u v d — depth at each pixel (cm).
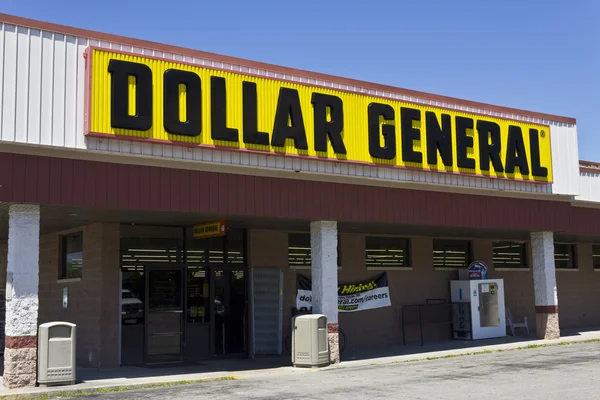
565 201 2298
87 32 1418
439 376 1447
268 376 1538
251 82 1589
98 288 1758
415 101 1905
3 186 1309
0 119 1300
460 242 2528
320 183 1733
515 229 2164
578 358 1711
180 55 1531
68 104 1378
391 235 2328
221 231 1727
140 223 1822
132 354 1791
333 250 1752
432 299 2373
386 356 1916
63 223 1795
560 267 2872
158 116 1453
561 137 2273
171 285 1883
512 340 2278
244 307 2002
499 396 1156
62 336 1364
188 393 1279
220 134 1523
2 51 1318
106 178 1423
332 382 1398
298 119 1645
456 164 1933
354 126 1747
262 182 1636
